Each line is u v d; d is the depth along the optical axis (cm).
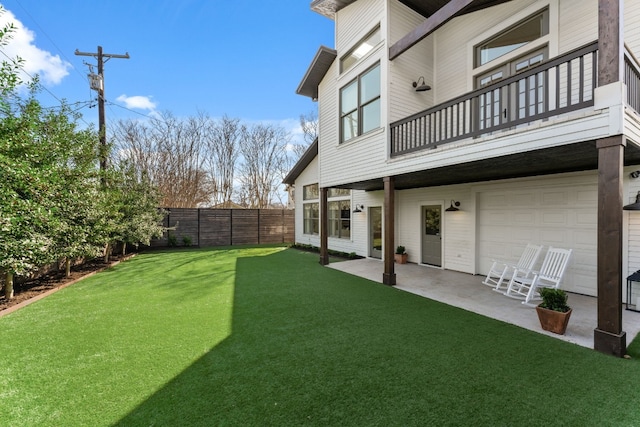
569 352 303
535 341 330
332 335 351
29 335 352
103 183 794
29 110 508
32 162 486
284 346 322
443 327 375
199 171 2066
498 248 652
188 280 654
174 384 250
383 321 396
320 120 897
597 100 309
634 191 454
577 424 200
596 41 317
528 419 205
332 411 215
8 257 406
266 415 212
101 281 647
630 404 220
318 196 1268
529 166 499
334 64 836
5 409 218
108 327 377
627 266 460
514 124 398
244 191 2241
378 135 655
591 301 480
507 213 634
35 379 258
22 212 405
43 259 490
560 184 547
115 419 208
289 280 651
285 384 250
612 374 261
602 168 307
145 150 1905
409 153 582
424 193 829
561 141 344
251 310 445
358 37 740
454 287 584
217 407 221
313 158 1284
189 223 1362
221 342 332
